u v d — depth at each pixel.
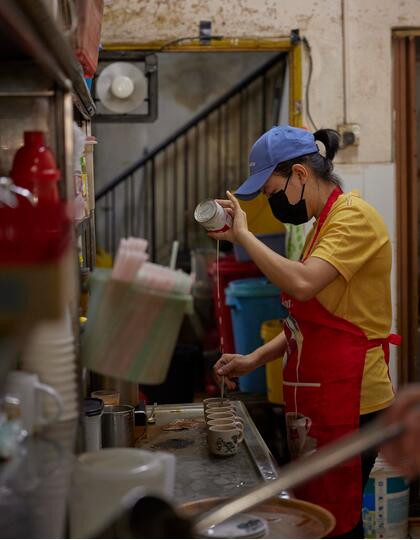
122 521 1.13
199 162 6.06
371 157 3.93
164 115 6.05
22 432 1.30
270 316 4.11
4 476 1.18
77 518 1.23
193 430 2.26
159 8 3.81
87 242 2.69
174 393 4.80
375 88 3.91
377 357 2.21
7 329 1.04
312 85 3.89
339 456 1.09
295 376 2.24
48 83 1.49
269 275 2.08
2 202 1.36
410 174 3.98
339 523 2.10
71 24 1.71
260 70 5.71
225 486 1.77
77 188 1.81
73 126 1.66
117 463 1.29
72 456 1.27
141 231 6.12
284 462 3.89
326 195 2.26
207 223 2.13
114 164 6.08
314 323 2.17
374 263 2.16
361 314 2.17
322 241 2.13
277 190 2.26
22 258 1.02
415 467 1.15
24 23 1.10
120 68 3.88
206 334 5.39
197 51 3.89
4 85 1.48
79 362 1.43
